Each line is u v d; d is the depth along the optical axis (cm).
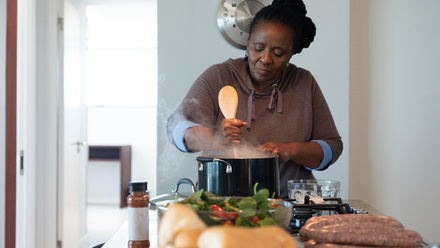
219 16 258
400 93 269
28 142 295
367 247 76
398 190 271
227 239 47
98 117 675
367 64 270
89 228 500
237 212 75
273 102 168
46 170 309
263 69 160
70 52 355
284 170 163
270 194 128
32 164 297
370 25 270
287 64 177
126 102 678
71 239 364
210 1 259
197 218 58
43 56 306
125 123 675
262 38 156
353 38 270
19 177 291
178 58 261
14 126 264
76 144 379
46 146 309
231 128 136
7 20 251
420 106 268
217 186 125
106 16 577
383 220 90
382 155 271
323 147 161
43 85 307
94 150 662
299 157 154
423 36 267
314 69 258
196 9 260
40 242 308
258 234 52
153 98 675
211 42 260
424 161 269
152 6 533
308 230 85
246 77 169
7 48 255
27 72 295
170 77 262
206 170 128
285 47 157
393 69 269
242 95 170
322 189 129
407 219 271
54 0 307
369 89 271
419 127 269
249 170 125
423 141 268
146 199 98
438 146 267
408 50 268
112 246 100
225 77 171
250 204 80
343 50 257
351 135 272
